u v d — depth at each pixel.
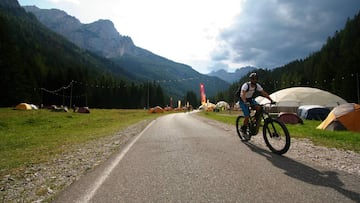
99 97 111.44
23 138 14.06
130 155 7.22
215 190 4.16
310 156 6.67
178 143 8.98
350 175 4.91
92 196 4.11
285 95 36.72
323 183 4.44
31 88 75.31
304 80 104.94
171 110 93.50
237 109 79.44
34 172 5.95
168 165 5.84
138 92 133.75
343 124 14.06
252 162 5.96
